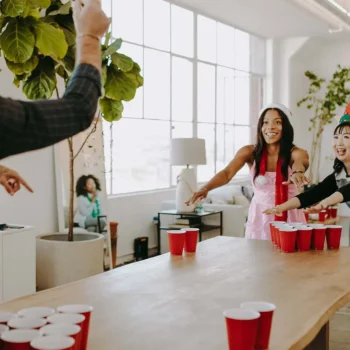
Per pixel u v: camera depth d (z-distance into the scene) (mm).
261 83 11008
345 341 3875
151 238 7625
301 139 11508
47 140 1128
